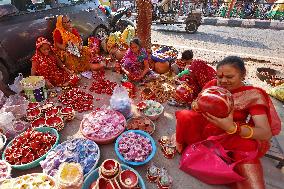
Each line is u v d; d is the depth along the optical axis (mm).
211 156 2232
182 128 2410
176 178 2398
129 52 4023
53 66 3873
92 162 2375
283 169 2529
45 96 3594
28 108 3211
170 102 3506
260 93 1999
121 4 10828
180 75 3527
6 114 2846
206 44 6766
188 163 2354
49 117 2984
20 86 3602
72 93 3631
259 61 5496
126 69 4035
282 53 6102
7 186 1913
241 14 9992
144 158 2473
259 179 1980
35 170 2455
